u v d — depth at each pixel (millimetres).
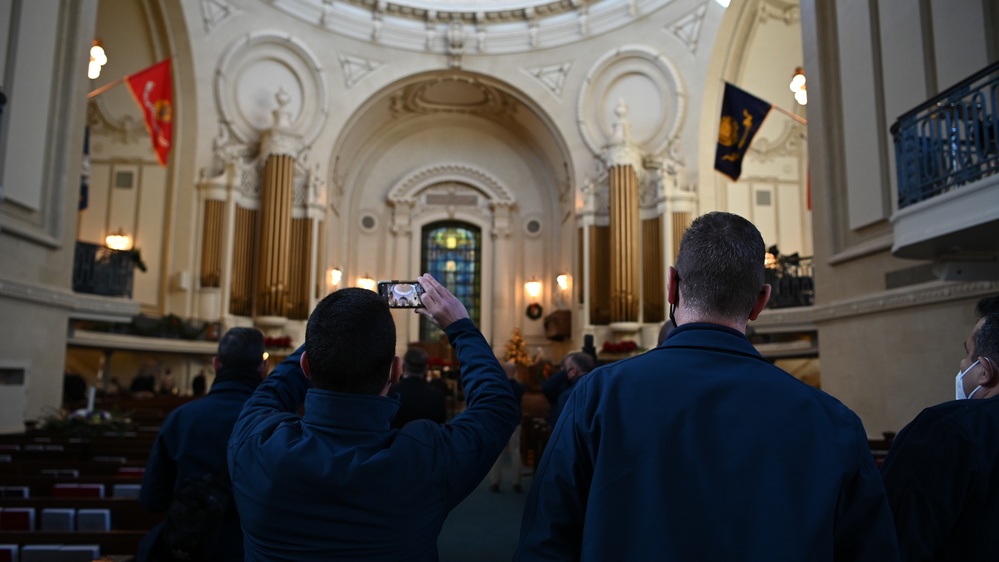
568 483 1369
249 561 1539
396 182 20531
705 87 15633
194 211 15414
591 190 17344
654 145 16828
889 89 6727
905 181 5359
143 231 15062
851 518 1247
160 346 13391
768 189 15797
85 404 10445
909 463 1748
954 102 4863
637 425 1313
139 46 14938
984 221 4379
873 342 6949
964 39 5812
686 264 1506
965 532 1711
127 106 15125
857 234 7305
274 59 16594
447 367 16078
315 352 1592
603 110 17531
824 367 7855
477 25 17844
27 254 7539
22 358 7383
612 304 16312
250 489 1520
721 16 15047
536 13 17641
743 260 1457
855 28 7285
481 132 20906
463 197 20641
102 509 3514
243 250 15797
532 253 20406
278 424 1622
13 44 7293
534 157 20719
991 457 1688
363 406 1570
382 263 20125
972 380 2135
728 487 1234
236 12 15859
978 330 2084
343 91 17328
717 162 12203
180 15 14719
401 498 1474
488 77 17969
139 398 11828
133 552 3188
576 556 1366
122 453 5594
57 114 8117
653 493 1256
